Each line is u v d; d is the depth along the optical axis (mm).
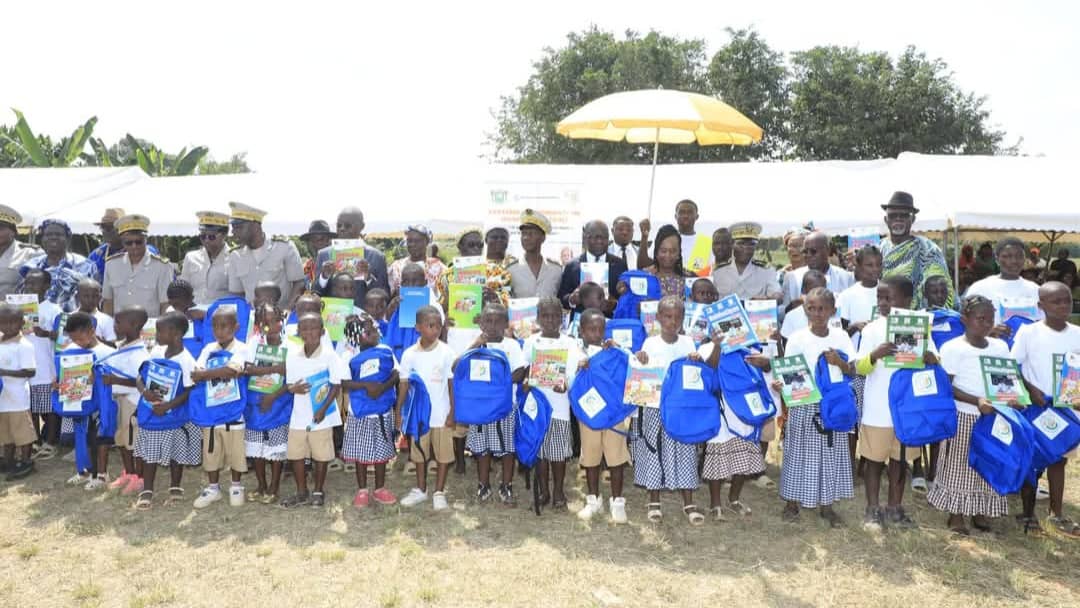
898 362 5031
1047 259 21438
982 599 4246
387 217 12094
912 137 29844
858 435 6348
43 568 4617
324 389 5648
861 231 7250
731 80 31141
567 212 8828
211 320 6379
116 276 7422
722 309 5324
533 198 8836
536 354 5496
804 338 5352
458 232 12305
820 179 12766
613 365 5445
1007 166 11914
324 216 12070
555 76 31359
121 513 5594
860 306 6164
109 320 7121
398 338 6531
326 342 5789
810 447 5301
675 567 4668
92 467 6309
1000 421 4902
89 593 4258
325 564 4680
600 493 6191
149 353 6168
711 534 5219
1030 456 4875
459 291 6336
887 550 4930
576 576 4520
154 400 5578
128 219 7164
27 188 13367
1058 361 5004
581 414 5379
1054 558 4801
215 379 5598
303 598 4215
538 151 32906
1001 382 4922
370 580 4453
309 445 5723
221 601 4180
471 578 4484
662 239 6539
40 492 6070
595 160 30734
